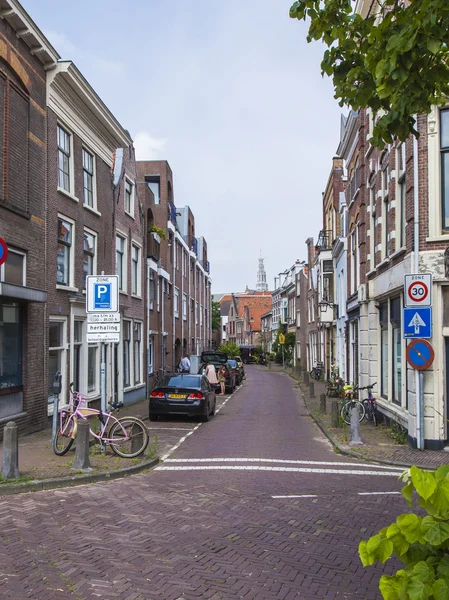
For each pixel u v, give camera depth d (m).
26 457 9.53
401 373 13.09
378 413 15.48
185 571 4.88
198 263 47.84
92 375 17.03
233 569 4.95
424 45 4.90
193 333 45.84
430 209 11.15
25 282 12.35
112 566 4.96
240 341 99.12
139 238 23.16
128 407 20.48
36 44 12.70
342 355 26.02
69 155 15.38
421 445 10.92
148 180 31.95
